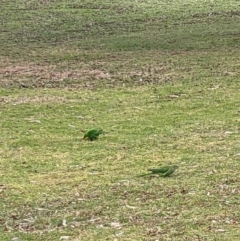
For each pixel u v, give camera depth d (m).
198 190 7.28
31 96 12.04
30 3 24.73
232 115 10.48
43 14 22.95
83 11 23.38
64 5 24.30
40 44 18.25
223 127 9.85
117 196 7.23
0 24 21.52
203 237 6.07
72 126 10.16
